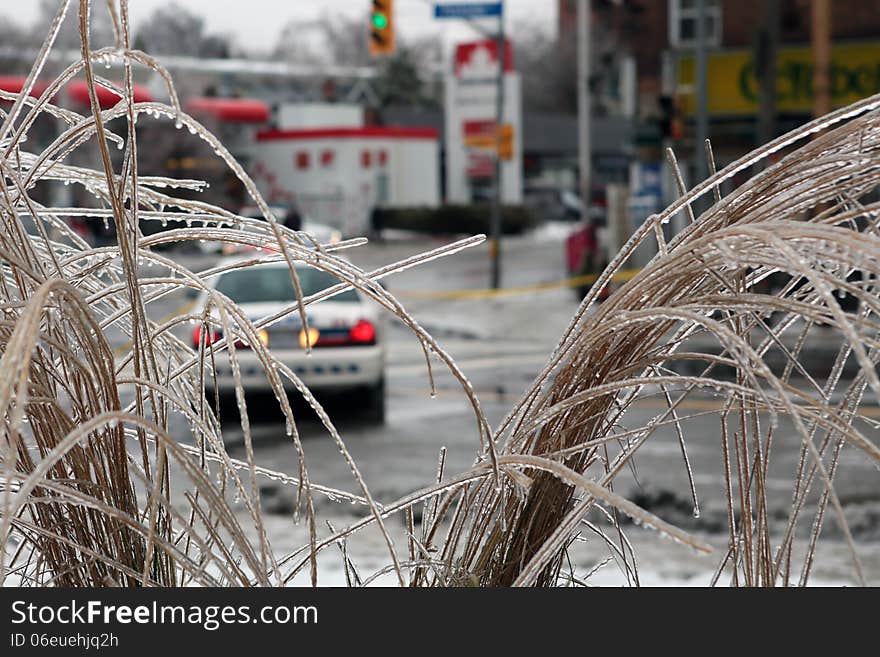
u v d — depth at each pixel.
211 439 4.74
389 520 16.25
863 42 63.69
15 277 4.81
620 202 66.25
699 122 51.66
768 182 4.79
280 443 24.53
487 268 91.00
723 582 12.16
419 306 62.88
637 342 5.04
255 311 26.31
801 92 65.00
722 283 4.89
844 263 4.32
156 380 4.87
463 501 5.23
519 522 5.14
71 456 4.88
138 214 4.95
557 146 176.75
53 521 4.97
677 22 66.50
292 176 134.25
